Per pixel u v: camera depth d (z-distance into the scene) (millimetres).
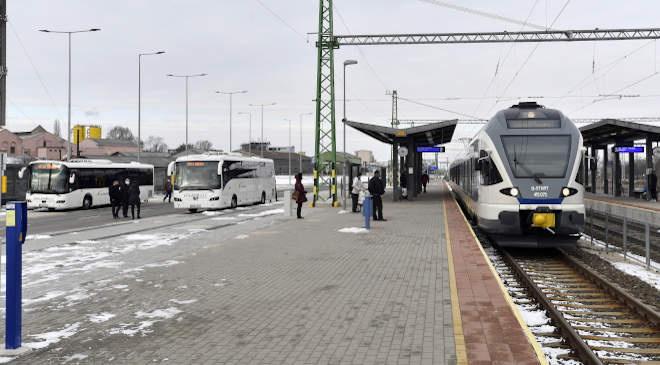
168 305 7133
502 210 12508
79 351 5230
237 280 8828
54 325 6184
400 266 9906
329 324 6090
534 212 12250
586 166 13109
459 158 29625
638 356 5770
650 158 33031
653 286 9336
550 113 13500
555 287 9461
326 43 28594
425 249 12070
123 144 113000
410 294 7531
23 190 34469
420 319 6180
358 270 9586
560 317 6668
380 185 19672
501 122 13445
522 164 12602
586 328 6816
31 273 9594
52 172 28188
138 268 10055
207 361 4910
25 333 5859
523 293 8812
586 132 34031
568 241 12516
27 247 13234
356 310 6711
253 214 24266
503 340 5258
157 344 5441
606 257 12750
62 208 28672
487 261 10211
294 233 15867
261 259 11008
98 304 7215
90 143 108125
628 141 36219
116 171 32719
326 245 13078
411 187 32750
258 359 4941
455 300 7027
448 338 5422
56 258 11414
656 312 7086
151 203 36344
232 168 28438
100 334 5812
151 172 37094
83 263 10719
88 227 18625
